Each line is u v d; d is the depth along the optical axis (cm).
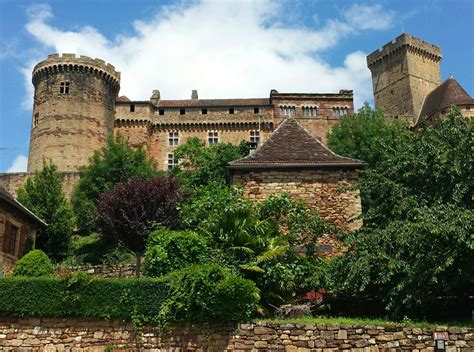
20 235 2300
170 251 1397
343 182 1727
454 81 6344
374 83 7825
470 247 1166
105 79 5666
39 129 5378
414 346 1164
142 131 5725
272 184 1727
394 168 1530
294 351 1177
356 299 1443
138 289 1255
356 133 4294
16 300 1242
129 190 2511
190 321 1223
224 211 1453
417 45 7438
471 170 1377
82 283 1258
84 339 1233
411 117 6438
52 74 5509
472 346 1152
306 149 1842
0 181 4416
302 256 1453
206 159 4191
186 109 5884
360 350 1168
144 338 1225
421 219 1299
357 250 1395
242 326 1207
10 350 1222
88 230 3578
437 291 1291
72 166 5219
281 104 5906
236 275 1313
